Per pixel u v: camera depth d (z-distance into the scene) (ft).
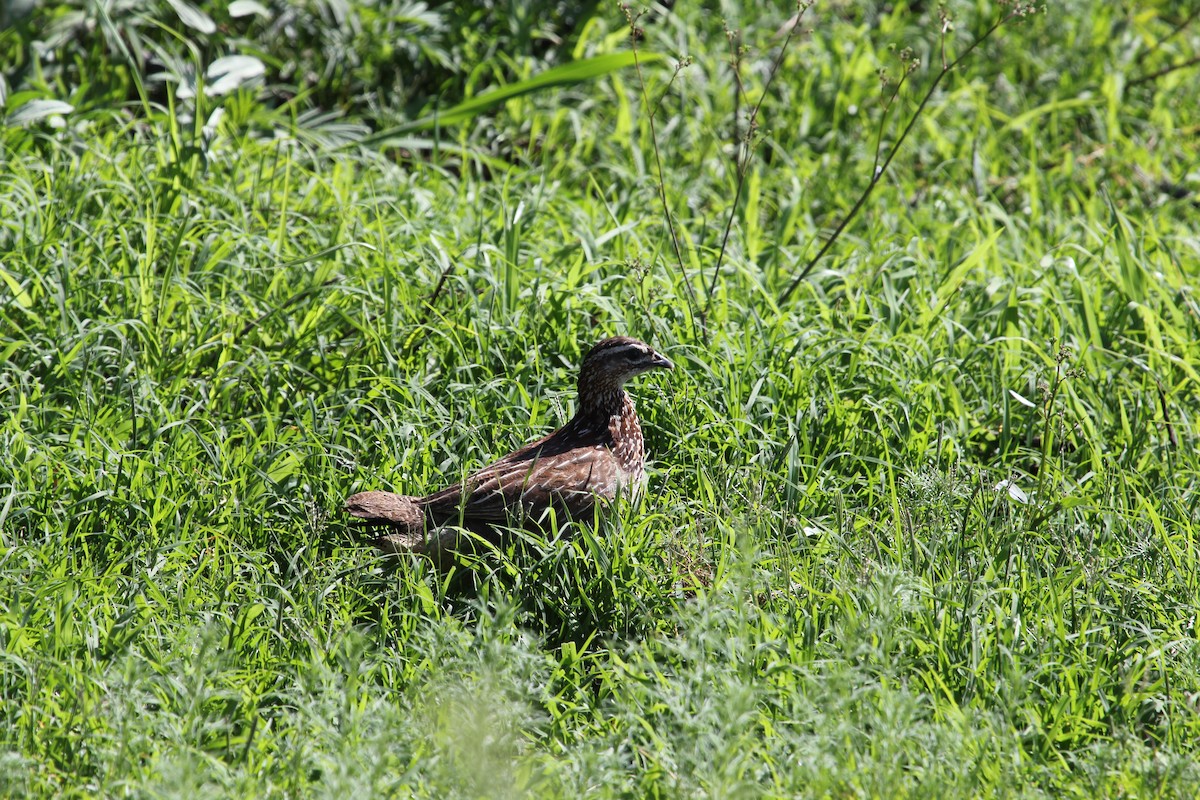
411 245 43.96
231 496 32.35
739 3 64.85
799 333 39.42
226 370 37.63
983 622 28.78
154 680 25.81
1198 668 27.48
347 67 57.36
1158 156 58.44
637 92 58.29
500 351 38.55
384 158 51.03
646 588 29.99
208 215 43.91
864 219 52.16
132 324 36.70
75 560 30.19
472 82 57.41
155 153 48.24
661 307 40.60
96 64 55.16
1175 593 30.71
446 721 23.89
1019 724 26.66
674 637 29.22
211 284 41.32
